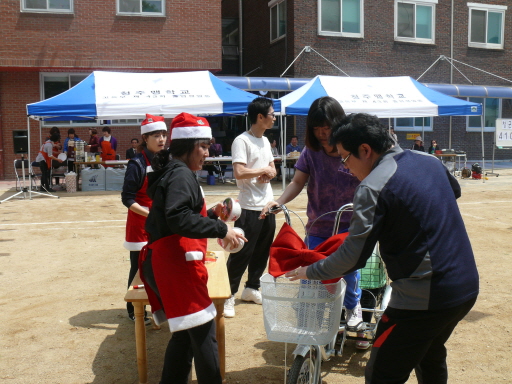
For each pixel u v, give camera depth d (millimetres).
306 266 2623
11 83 17344
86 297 5410
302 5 18984
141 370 3473
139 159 4293
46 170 14492
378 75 20047
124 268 6504
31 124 17500
